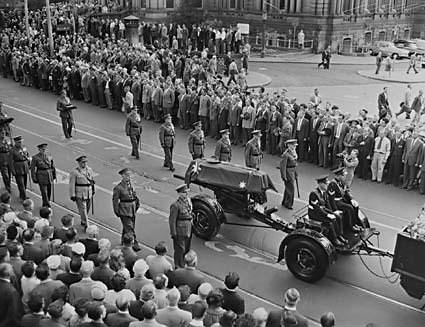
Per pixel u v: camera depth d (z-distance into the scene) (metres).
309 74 43.84
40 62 33.91
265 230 16.94
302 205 18.64
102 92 30.16
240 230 16.89
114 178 20.73
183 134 26.22
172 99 27.14
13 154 18.27
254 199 16.33
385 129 20.81
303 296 13.64
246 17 56.38
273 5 54.88
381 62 45.97
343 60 50.47
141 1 57.28
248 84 38.72
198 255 15.41
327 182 14.84
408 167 20.36
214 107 25.16
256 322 8.48
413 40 56.22
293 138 22.89
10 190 19.47
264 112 23.72
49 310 8.68
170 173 21.34
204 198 15.99
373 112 32.19
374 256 15.64
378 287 14.16
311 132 22.50
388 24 58.56
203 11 58.91
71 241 11.84
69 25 47.03
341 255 15.23
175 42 45.84
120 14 55.72
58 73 32.69
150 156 23.22
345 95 36.69
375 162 20.98
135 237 15.64
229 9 57.59
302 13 53.69
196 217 16.08
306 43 53.75
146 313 8.33
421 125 22.52
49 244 11.78
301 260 14.12
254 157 19.97
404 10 60.19
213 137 25.62
